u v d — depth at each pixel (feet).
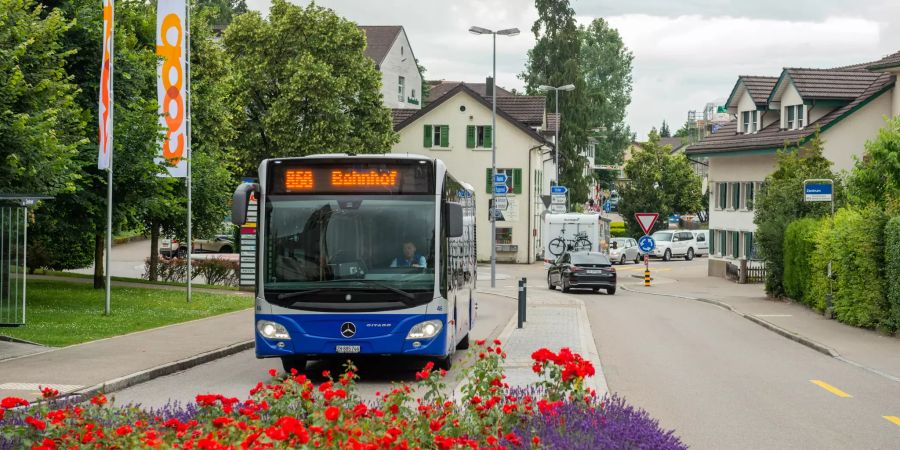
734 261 196.85
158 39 94.99
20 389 43.52
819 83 171.83
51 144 71.51
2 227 64.08
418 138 248.52
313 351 48.98
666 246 263.29
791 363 60.29
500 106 260.83
